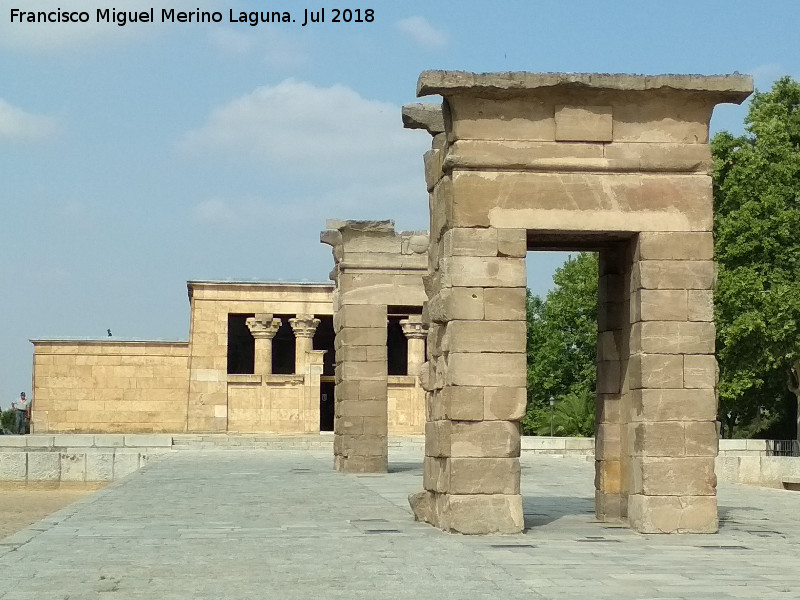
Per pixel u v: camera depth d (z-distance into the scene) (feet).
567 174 68.28
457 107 67.72
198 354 248.52
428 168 74.79
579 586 45.73
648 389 68.13
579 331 256.73
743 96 69.15
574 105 68.54
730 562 54.03
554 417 229.25
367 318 129.70
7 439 193.16
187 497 88.79
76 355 250.78
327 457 165.89
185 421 248.73
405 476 120.26
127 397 250.57
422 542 60.59
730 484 123.13
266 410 248.73
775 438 237.45
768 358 179.73
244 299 250.78
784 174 183.52
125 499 86.58
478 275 67.21
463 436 66.18
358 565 51.13
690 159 69.05
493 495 65.82
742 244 180.34
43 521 69.41
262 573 48.55
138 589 44.32
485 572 49.34
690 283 68.80
